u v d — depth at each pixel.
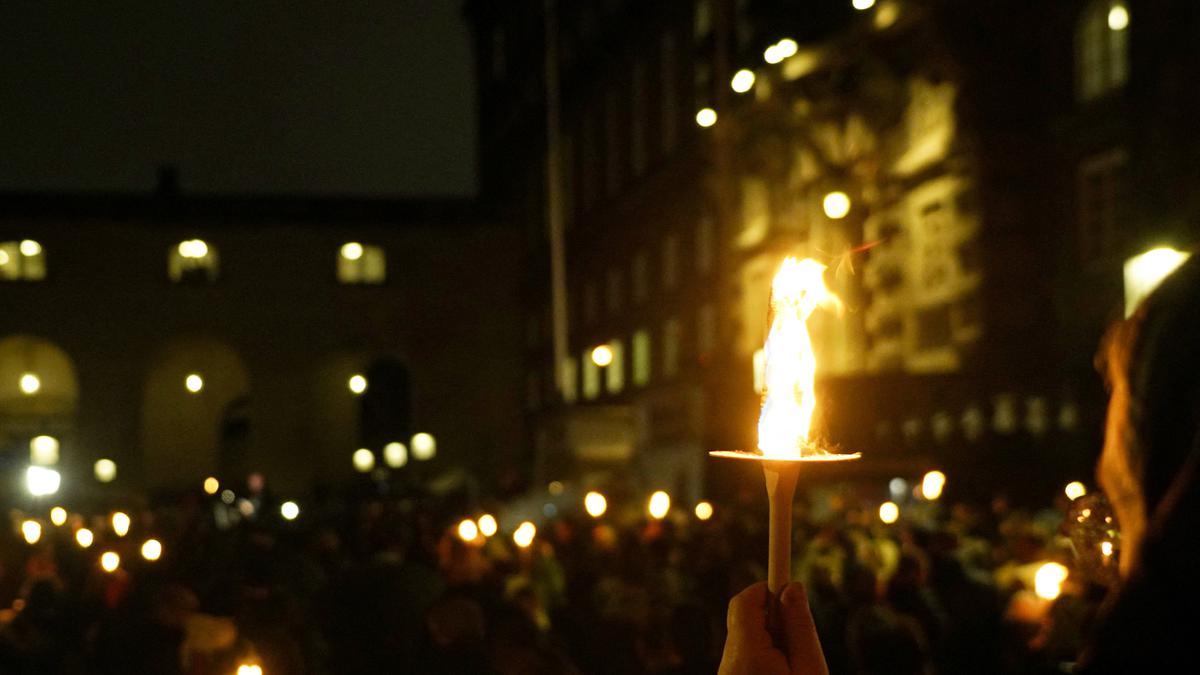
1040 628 6.53
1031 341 24.34
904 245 26.94
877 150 27.14
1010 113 25.39
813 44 28.52
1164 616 1.03
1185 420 1.08
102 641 9.49
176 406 68.62
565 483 33.97
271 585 10.20
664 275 43.38
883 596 9.79
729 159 34.59
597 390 51.69
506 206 65.06
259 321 63.28
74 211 61.81
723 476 26.22
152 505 44.81
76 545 16.27
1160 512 1.06
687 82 40.25
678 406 37.09
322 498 44.47
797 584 1.46
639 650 7.75
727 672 1.47
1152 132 21.09
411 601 9.77
